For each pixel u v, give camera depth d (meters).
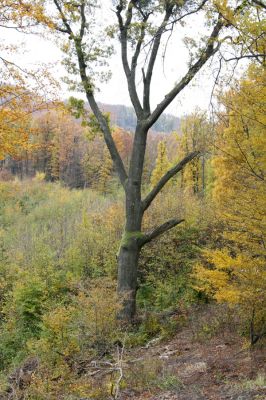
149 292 12.16
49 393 6.08
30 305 11.36
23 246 19.17
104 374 6.84
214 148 6.62
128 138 58.50
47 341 8.25
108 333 8.30
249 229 6.08
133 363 7.24
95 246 15.82
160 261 12.89
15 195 36.09
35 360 8.02
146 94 10.26
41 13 7.79
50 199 35.16
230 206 6.34
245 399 4.71
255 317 6.78
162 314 10.10
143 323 9.67
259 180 5.91
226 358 6.54
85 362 7.53
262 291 5.91
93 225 18.72
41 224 26.53
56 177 62.22
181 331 9.09
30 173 64.19
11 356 9.66
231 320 8.20
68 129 59.12
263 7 5.35
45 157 63.38
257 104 5.67
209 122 6.62
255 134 5.82
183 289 11.45
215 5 5.64
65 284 13.22
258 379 5.18
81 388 6.07
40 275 13.62
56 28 9.77
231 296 6.15
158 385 5.86
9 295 12.50
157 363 6.89
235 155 6.04
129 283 10.05
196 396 5.21
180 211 14.70
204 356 6.93
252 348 6.59
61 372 6.90
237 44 5.56
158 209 15.30
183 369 6.49
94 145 60.97
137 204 10.33
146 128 10.24
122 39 10.35
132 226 10.28
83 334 8.18
